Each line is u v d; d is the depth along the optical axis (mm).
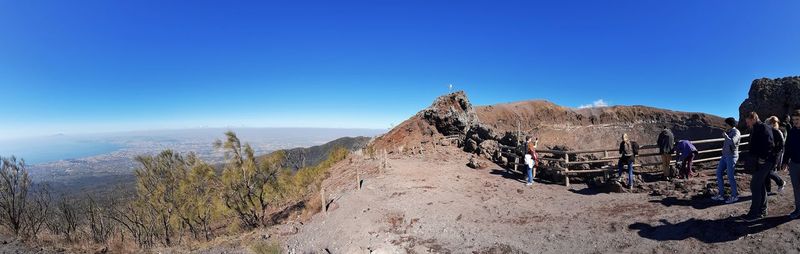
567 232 9125
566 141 101312
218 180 15148
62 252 13000
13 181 16203
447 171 17719
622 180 12602
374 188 14695
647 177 13906
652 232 8273
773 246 6648
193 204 15156
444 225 10664
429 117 44375
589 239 8516
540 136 100562
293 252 10734
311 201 15656
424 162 20500
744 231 7371
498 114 104250
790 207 7941
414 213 11703
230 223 15242
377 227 10914
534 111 109000
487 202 12617
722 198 9445
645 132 104188
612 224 9117
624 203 10812
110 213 18609
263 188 15188
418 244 9578
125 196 19406
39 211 17969
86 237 15891
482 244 9133
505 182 15484
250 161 15180
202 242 13836
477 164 18516
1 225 15828
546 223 10000
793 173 7230
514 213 11219
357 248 9820
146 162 16109
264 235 12602
